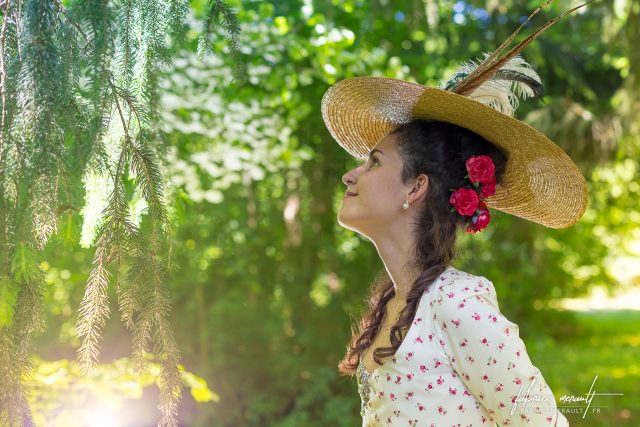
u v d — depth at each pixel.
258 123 4.69
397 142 1.68
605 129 5.99
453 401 1.48
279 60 4.80
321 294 6.43
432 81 5.76
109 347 5.37
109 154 1.65
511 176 1.80
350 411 5.44
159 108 1.80
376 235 1.69
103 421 2.46
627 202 9.14
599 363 7.95
